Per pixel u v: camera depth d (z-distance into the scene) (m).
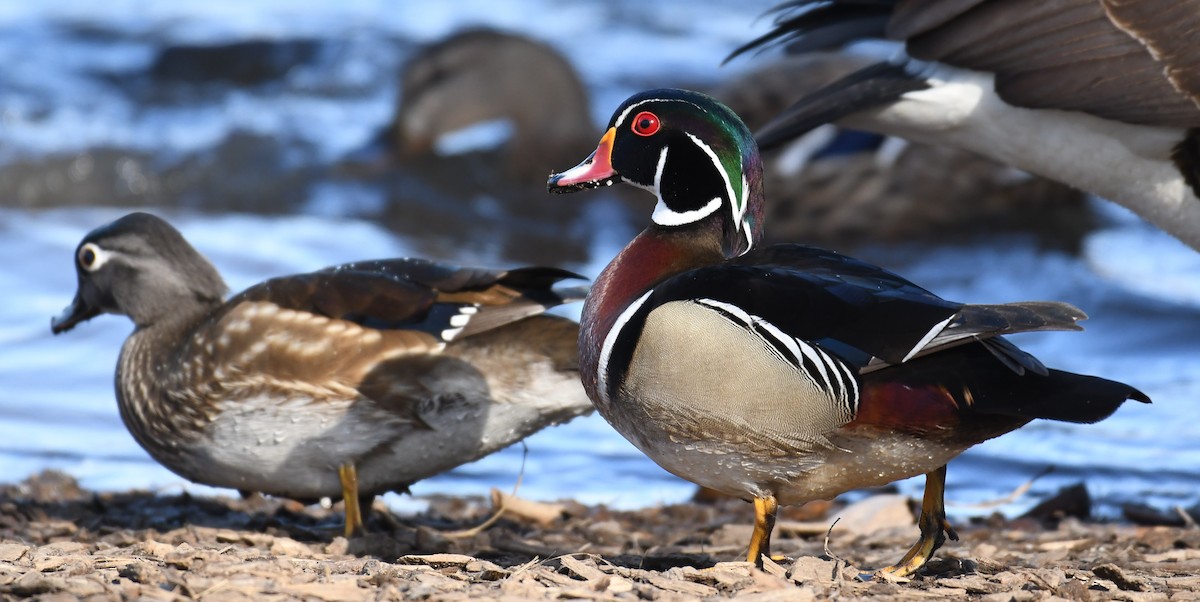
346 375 10.09
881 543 10.52
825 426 7.84
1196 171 10.76
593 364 8.47
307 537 10.52
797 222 19.34
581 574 8.19
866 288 7.84
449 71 22.56
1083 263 18.31
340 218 20.61
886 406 7.76
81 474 12.63
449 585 7.86
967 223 19.45
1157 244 18.97
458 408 10.18
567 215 20.91
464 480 12.80
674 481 12.84
